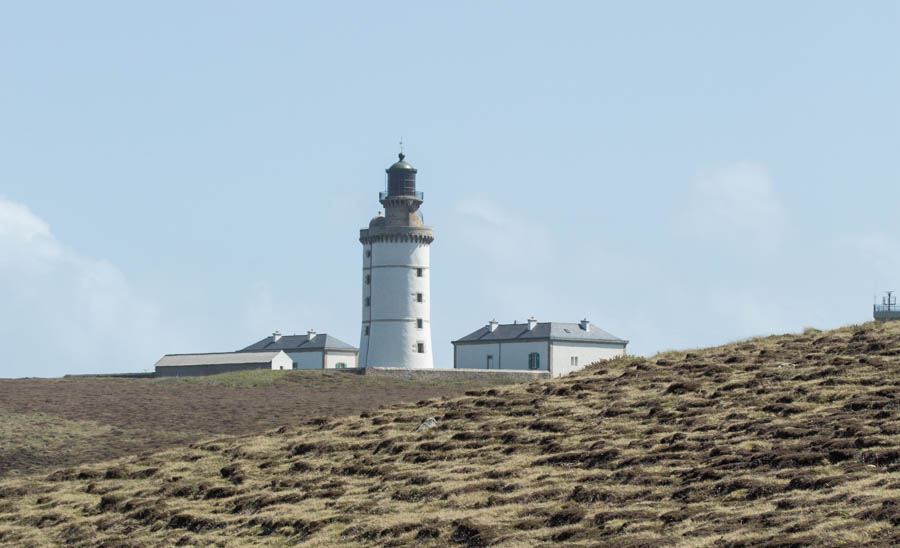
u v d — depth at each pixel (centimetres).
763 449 7481
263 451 10412
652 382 10338
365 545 7050
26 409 15825
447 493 7819
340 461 9619
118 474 10362
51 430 14088
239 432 13850
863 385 8825
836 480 6425
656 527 6284
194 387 19838
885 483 6206
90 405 16450
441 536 6869
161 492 9506
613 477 7494
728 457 7362
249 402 17150
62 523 9006
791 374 9638
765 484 6638
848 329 11650
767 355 10706
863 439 7088
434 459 9006
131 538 8275
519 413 10069
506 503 7362
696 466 7412
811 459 6956
